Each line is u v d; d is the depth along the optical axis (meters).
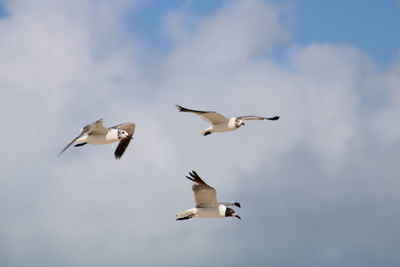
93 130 33.53
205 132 38.81
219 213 30.98
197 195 31.00
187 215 31.17
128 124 35.59
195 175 30.48
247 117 39.44
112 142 33.88
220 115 38.16
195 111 38.28
